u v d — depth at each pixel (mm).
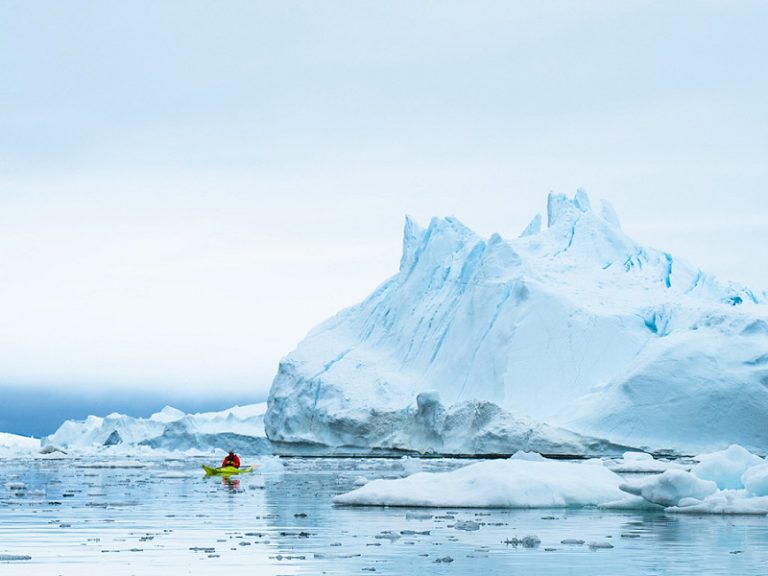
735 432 84500
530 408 95500
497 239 110688
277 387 114688
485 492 32156
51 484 49219
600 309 101688
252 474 61250
